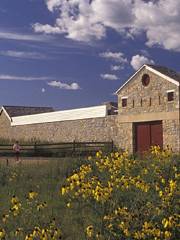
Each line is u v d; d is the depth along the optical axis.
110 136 39.19
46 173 15.38
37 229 8.33
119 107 38.53
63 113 45.09
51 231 8.48
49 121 46.91
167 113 34.28
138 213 8.83
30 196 11.02
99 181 11.14
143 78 36.50
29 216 9.91
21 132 51.84
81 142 38.72
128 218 8.57
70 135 43.75
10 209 10.22
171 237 8.37
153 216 8.73
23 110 58.44
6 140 51.44
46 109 61.88
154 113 35.31
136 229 8.41
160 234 8.27
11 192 12.91
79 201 10.86
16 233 8.71
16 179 14.95
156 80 35.38
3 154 36.31
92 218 9.44
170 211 9.06
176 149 33.31
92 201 10.38
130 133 37.22
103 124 40.00
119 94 38.62
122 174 12.62
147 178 11.83
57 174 15.12
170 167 12.63
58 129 45.50
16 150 32.31
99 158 15.26
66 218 9.80
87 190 10.50
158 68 35.69
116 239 8.34
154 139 35.34
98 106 40.91
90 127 41.47
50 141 46.53
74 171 14.48
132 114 37.25
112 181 11.41
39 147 39.97
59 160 17.34
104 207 9.59
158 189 10.38
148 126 35.97
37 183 13.98
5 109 56.56
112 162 13.75
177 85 33.56
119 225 8.48
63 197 11.44
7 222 9.56
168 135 34.12
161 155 14.37
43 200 11.33
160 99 34.97
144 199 9.67
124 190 10.52
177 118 33.44
